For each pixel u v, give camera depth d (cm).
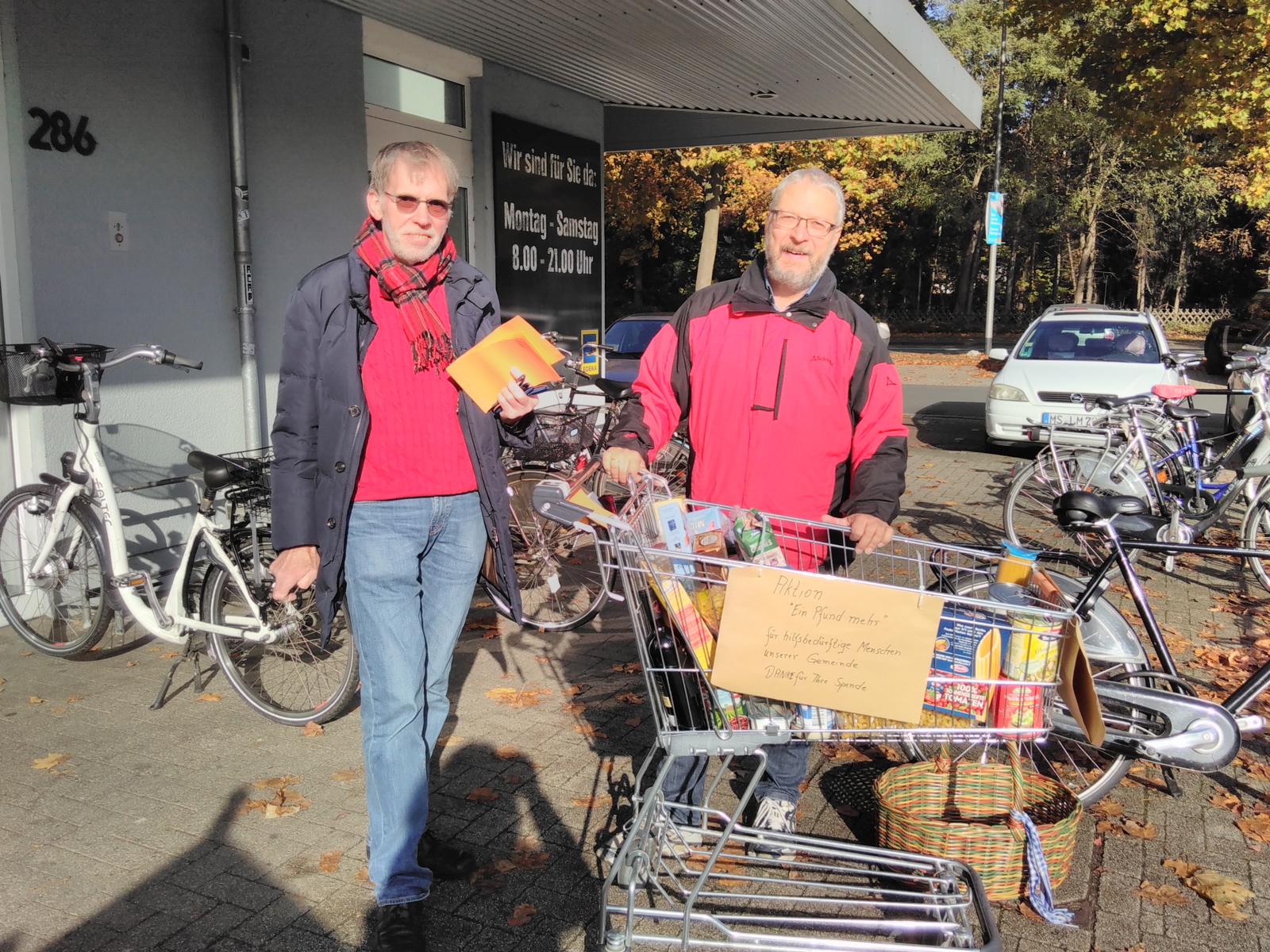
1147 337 1122
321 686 426
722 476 305
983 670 256
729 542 275
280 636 406
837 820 347
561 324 953
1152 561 668
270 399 627
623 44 759
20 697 433
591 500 260
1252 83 1518
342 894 298
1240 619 561
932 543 290
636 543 252
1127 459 644
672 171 2145
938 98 914
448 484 273
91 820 336
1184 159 2031
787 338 296
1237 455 627
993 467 1045
